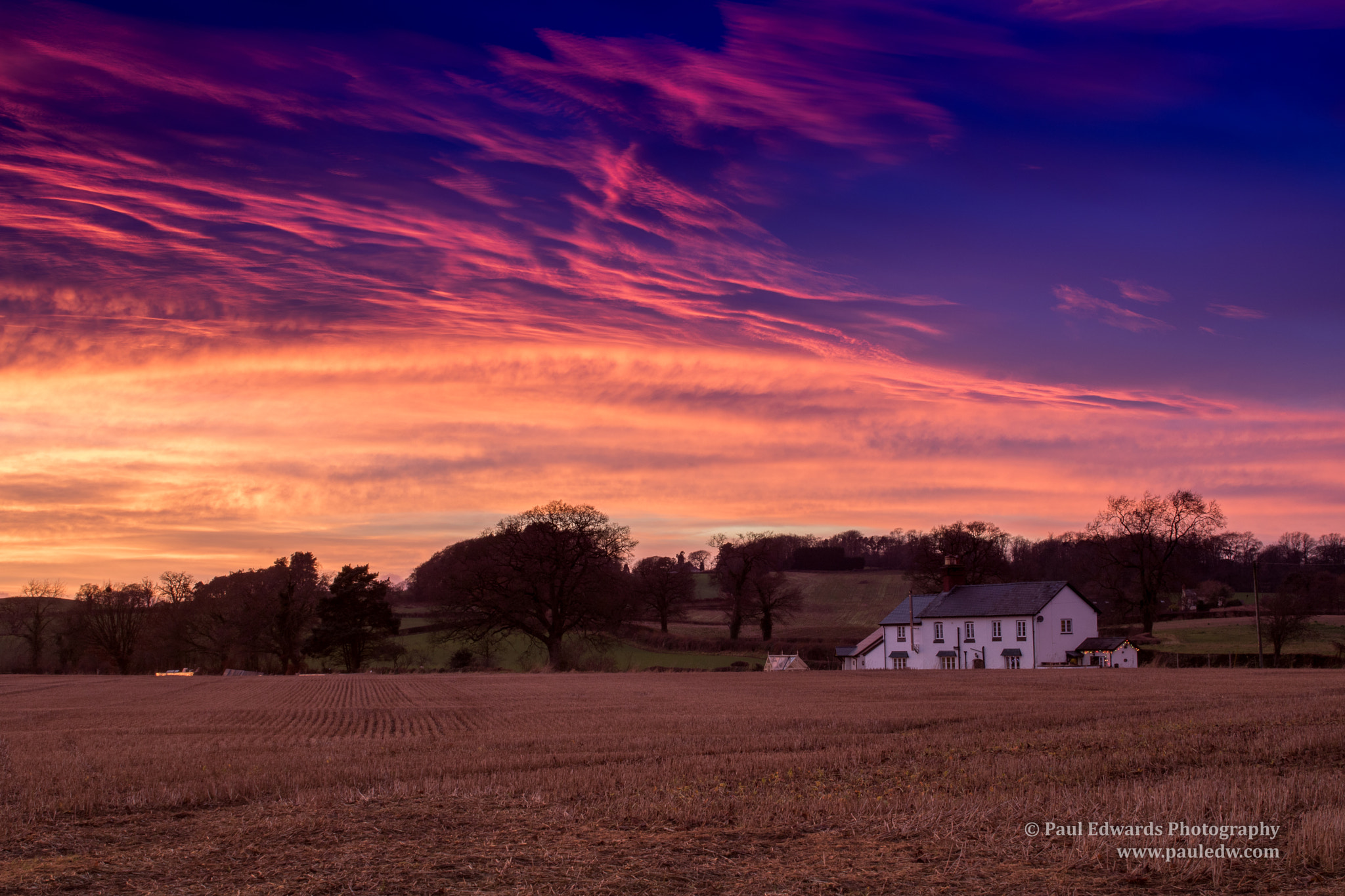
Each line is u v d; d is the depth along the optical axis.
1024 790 16.94
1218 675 60.41
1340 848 12.27
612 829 14.70
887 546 182.75
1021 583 95.31
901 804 16.02
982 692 48.00
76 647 110.69
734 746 25.38
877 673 73.31
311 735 30.81
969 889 11.55
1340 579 116.50
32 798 17.80
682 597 120.00
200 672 104.50
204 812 16.89
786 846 13.59
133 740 29.20
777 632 123.75
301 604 104.62
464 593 86.31
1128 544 102.94
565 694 51.62
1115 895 11.28
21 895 11.68
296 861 13.08
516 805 16.64
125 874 12.55
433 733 31.05
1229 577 140.00
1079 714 32.41
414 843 13.94
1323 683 49.81
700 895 11.46
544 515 88.19
